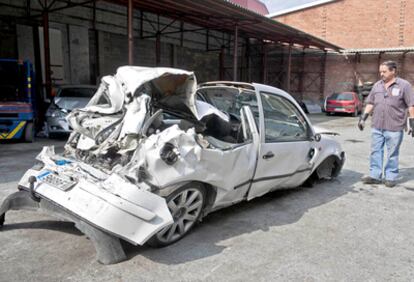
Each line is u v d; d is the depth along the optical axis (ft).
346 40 92.48
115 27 54.65
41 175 11.55
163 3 41.34
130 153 11.26
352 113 69.82
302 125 16.74
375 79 89.25
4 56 42.65
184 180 11.04
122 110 12.34
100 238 9.86
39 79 45.55
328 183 19.74
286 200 16.56
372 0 88.84
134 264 10.25
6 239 11.55
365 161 26.18
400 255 11.42
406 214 15.12
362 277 10.05
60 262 10.23
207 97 16.46
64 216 10.52
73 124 12.96
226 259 10.78
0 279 9.32
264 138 14.07
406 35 86.38
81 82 50.75
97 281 9.36
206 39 74.13
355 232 13.12
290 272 10.19
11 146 28.63
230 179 12.57
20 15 43.52
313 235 12.73
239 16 47.42
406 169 23.67
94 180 10.55
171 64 66.18
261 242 12.01
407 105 18.49
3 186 17.25
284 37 66.08
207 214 13.47
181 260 10.60
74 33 49.06
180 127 13.07
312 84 93.50
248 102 14.89
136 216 9.78
